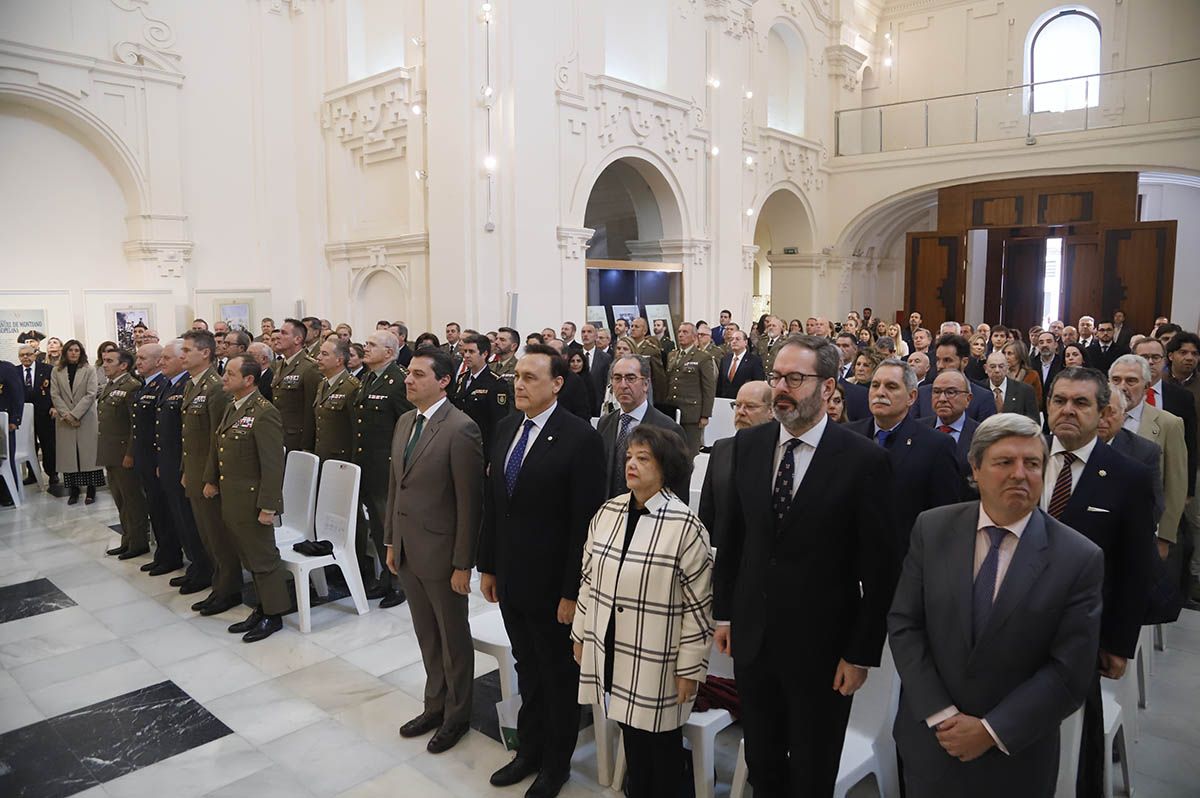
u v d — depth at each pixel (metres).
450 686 3.02
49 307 8.29
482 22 8.35
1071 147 12.16
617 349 7.17
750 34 12.38
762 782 2.22
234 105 9.66
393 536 3.07
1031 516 1.86
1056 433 2.40
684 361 7.12
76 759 2.99
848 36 14.78
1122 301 11.78
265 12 9.86
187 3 9.18
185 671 3.70
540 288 8.95
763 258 16.22
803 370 2.09
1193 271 13.91
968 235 13.37
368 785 2.80
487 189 8.45
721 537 2.29
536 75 8.77
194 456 4.36
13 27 7.80
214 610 4.37
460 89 8.25
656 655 2.22
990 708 1.78
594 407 6.57
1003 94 12.94
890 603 2.05
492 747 3.03
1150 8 12.79
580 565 2.57
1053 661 1.74
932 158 13.52
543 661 2.64
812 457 2.13
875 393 2.91
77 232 8.70
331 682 3.58
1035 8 13.88
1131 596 2.25
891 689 2.46
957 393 3.37
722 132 11.51
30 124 8.31
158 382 4.98
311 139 10.09
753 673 2.16
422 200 9.00
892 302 16.89
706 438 6.28
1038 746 1.81
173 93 9.09
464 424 2.98
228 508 3.98
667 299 11.02
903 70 15.45
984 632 1.79
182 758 2.99
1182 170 11.34
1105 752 2.45
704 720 2.50
